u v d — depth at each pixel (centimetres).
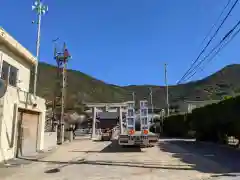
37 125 1789
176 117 4303
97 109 3700
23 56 1620
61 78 2780
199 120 2841
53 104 2736
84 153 1703
